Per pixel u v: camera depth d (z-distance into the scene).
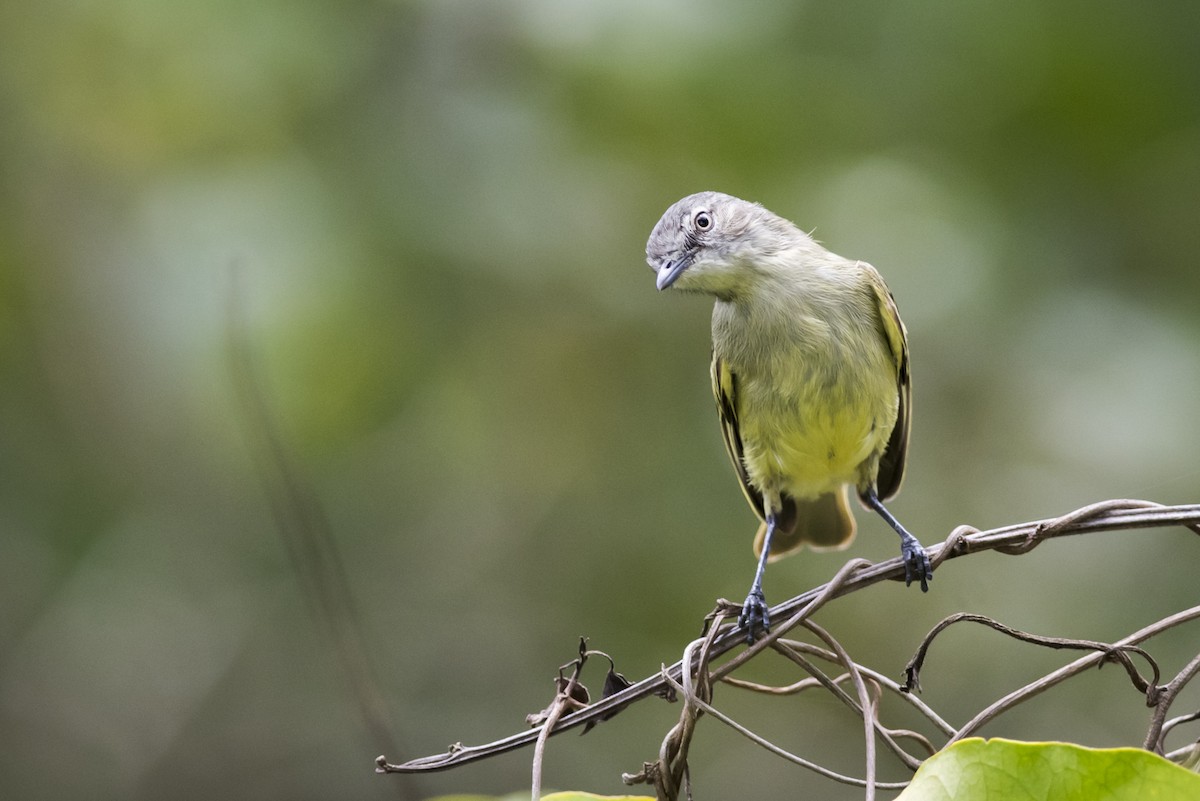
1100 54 11.41
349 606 8.15
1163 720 5.41
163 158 11.76
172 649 13.09
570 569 12.75
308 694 13.05
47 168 12.01
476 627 12.77
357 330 11.05
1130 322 11.05
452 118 11.41
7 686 12.91
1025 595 11.55
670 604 12.44
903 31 11.70
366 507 12.72
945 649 11.77
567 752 12.52
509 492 12.76
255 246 10.99
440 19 11.45
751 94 11.24
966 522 11.57
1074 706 11.33
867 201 11.55
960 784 4.84
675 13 11.08
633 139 11.42
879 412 8.28
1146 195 11.55
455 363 11.88
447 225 11.40
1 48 11.81
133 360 11.88
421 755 12.51
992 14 11.52
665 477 12.57
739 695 12.44
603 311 12.16
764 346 8.27
